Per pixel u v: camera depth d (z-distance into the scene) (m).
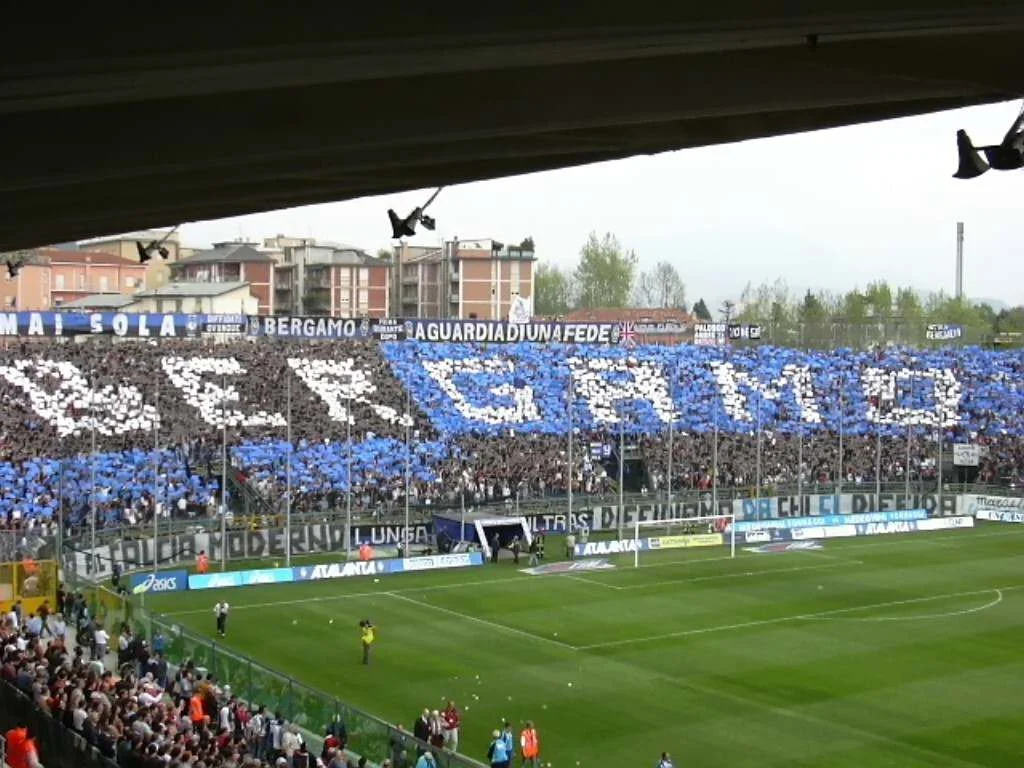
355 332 106.38
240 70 15.98
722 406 109.62
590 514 91.25
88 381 91.25
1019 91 19.59
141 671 46.69
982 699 50.75
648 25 15.23
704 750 44.34
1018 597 71.06
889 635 61.72
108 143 22.80
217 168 25.92
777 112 22.17
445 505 89.94
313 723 40.69
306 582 73.88
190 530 78.50
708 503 95.44
